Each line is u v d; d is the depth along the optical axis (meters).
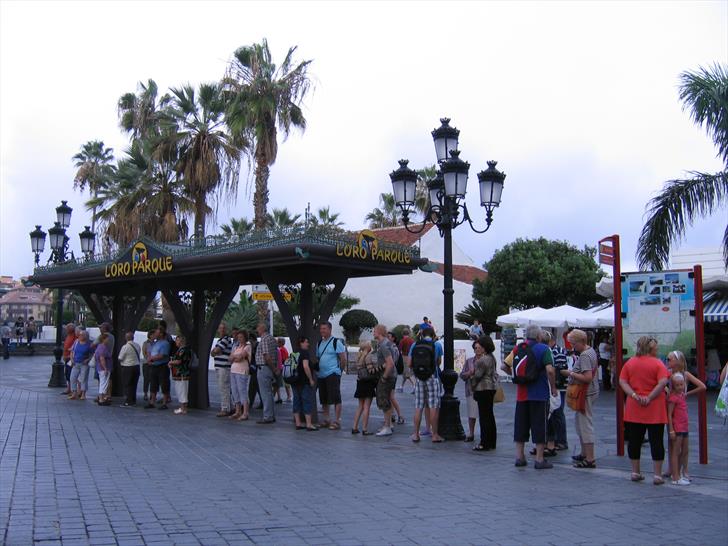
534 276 38.00
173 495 7.74
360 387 12.94
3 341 38.06
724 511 7.45
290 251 13.34
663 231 19.25
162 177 32.81
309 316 14.54
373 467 9.69
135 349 17.80
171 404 17.97
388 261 14.84
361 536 6.31
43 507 7.05
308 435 12.80
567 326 25.14
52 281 20.30
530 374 9.70
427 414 12.84
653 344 8.96
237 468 9.44
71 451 10.48
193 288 17.72
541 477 9.16
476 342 11.48
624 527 6.79
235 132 28.44
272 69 28.77
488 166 13.28
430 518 6.99
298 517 6.91
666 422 8.78
